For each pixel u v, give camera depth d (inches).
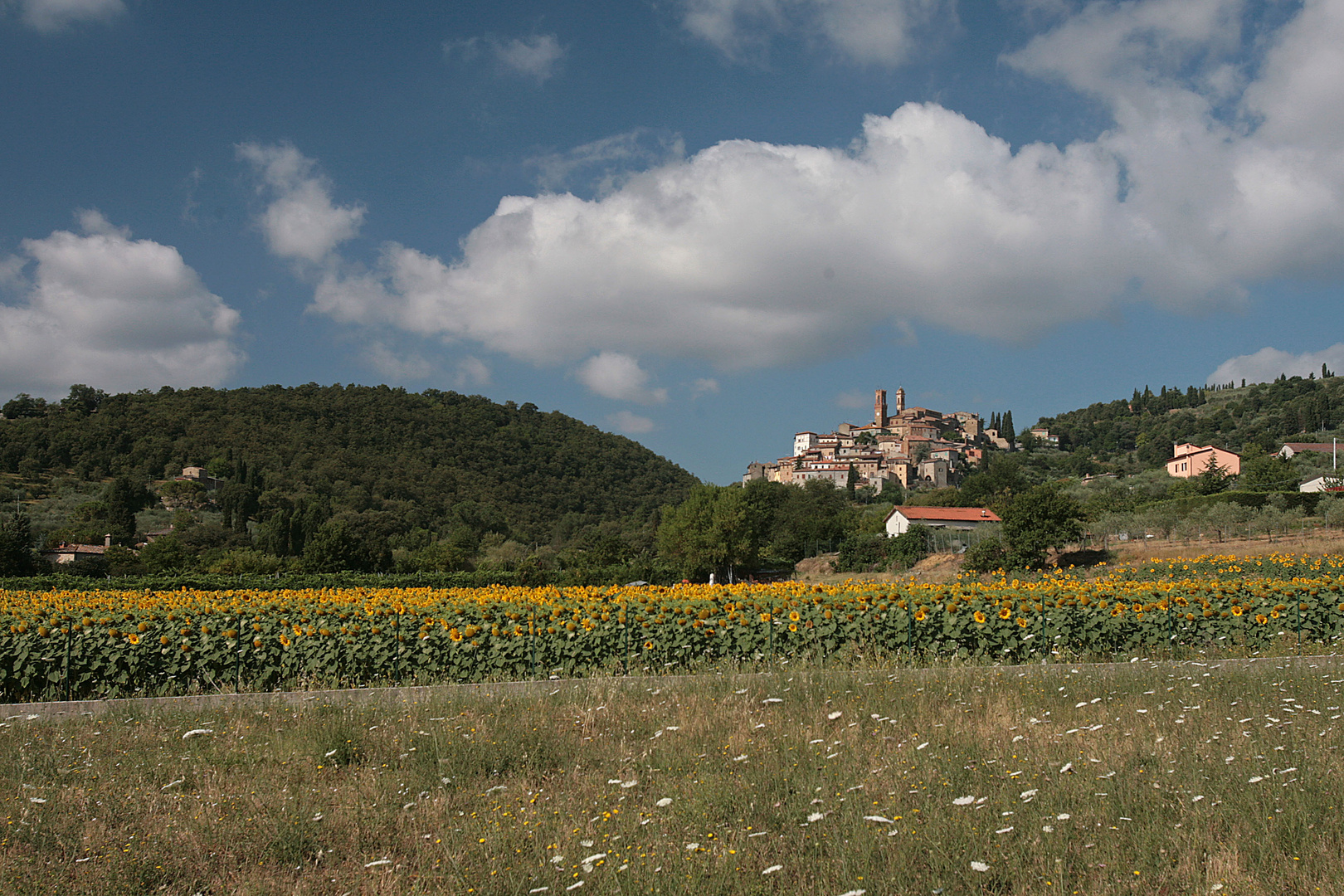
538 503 6579.7
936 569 2501.2
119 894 229.8
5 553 2247.8
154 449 5625.0
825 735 362.0
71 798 300.0
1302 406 6146.7
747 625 566.6
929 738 351.6
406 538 4397.1
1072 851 233.8
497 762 336.8
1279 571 1171.3
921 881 219.5
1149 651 584.7
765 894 215.3
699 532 2945.4
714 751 345.7
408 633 551.5
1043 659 532.4
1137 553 2123.5
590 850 244.8
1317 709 385.1
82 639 522.6
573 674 549.3
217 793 306.3
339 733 371.9
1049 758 316.2
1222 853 228.4
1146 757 315.3
